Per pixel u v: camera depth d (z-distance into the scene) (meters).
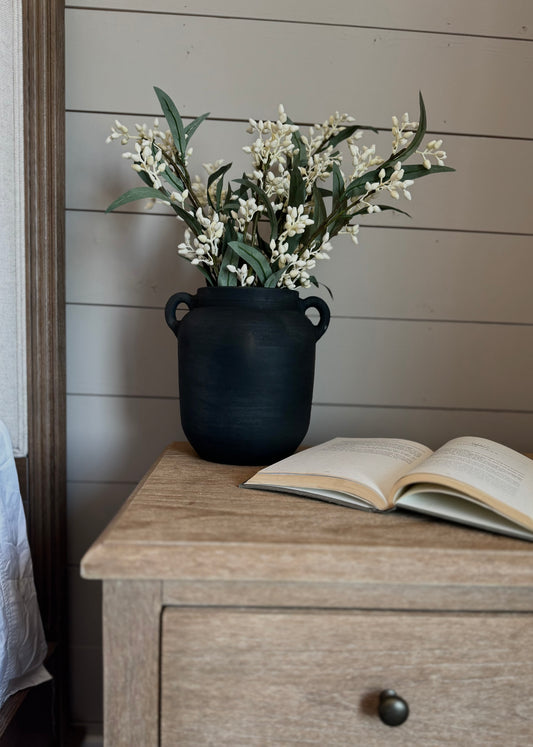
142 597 0.50
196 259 0.78
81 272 1.02
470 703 0.51
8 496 0.81
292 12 0.99
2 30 0.91
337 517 0.57
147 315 1.03
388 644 0.50
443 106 1.01
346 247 1.03
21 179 0.93
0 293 0.94
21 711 0.80
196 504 0.60
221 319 0.73
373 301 1.04
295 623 0.50
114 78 0.99
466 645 0.51
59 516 0.99
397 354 1.06
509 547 0.51
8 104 0.92
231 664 0.50
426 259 1.04
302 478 0.64
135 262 1.02
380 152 1.01
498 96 1.02
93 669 1.06
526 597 0.51
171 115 0.77
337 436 1.06
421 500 0.58
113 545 0.49
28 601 0.82
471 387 1.06
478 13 1.00
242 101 1.00
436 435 1.07
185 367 0.76
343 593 0.50
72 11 0.97
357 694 0.51
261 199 0.79
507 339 1.06
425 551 0.50
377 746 0.51
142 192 0.74
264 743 0.51
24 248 0.94
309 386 0.78
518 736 0.51
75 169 1.00
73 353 1.03
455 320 1.05
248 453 0.75
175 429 1.05
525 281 1.05
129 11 0.98
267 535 0.52
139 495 0.63
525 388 1.07
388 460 0.69
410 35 1.00
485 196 1.03
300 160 0.83
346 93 1.00
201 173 1.00
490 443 0.73
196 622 0.50
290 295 0.77
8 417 0.96
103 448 1.04
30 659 0.82
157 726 0.51
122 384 1.04
